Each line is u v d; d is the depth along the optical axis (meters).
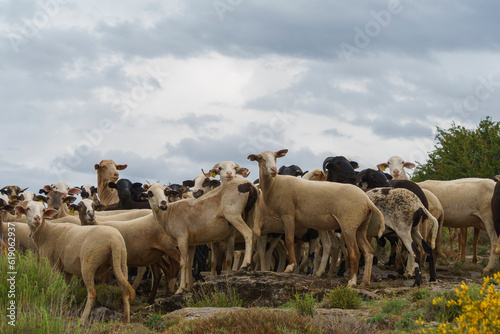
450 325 6.80
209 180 16.41
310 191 13.21
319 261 14.96
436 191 15.70
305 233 14.95
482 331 6.14
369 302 10.83
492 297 6.43
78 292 13.02
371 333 8.35
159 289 16.22
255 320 8.79
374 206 12.59
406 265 14.76
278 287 12.04
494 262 14.57
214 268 15.52
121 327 10.28
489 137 24.70
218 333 8.47
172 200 18.66
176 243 14.08
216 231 13.81
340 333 8.30
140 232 14.06
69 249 12.04
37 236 12.53
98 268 11.91
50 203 17.61
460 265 15.59
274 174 13.23
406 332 8.41
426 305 9.42
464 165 23.81
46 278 11.22
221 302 11.78
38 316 9.21
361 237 12.87
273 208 13.56
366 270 12.63
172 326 9.47
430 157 25.66
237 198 13.62
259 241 14.71
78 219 15.07
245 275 12.67
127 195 18.33
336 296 10.72
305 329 8.41
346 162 15.74
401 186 14.26
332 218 12.95
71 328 9.20
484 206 15.13
